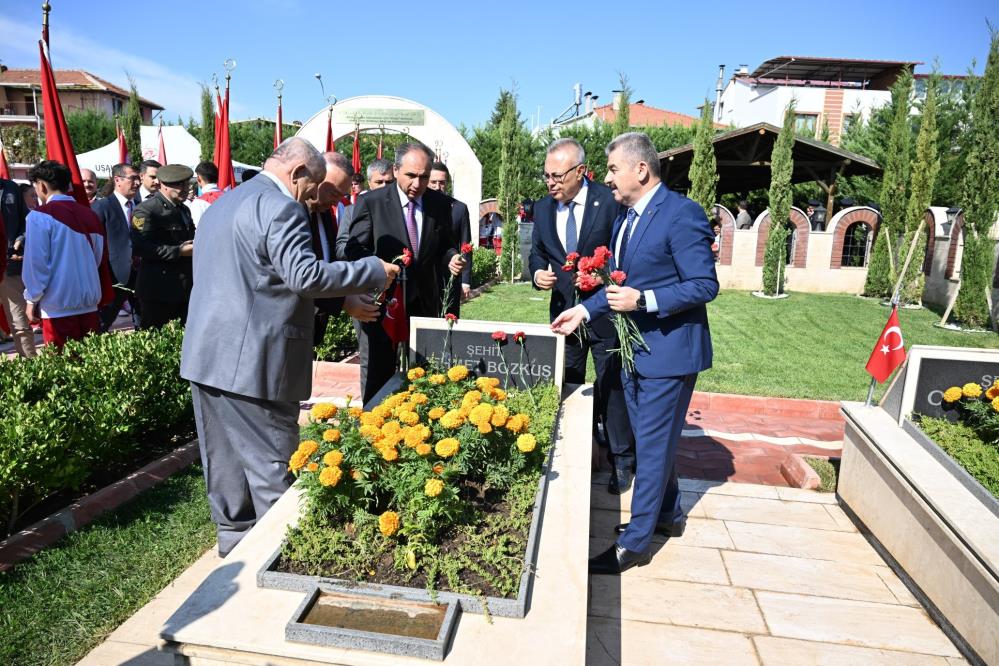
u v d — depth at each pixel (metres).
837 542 3.64
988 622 2.54
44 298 5.09
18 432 3.34
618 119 16.52
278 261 2.71
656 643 2.78
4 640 2.62
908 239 13.01
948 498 2.89
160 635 1.95
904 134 13.74
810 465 4.64
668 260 3.02
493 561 2.28
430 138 17.75
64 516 3.47
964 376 3.68
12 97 43.84
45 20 5.52
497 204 18.22
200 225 2.97
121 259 6.75
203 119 23.72
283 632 1.97
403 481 2.43
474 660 1.86
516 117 15.73
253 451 3.01
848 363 7.93
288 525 2.45
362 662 1.86
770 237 14.01
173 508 3.79
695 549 3.54
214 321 2.84
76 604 2.90
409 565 2.24
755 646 2.77
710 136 14.64
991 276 10.45
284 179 2.97
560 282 4.35
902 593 3.16
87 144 30.70
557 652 1.90
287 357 2.92
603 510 3.96
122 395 4.21
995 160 10.13
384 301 4.28
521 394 3.79
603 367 4.09
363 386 4.95
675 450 3.21
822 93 33.34
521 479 2.86
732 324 10.53
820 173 17.58
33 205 8.63
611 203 4.09
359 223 4.41
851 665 2.66
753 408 6.39
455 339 4.07
